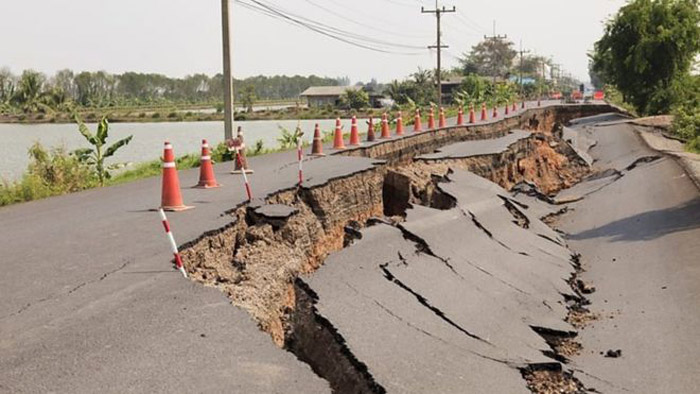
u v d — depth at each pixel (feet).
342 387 21.30
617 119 179.83
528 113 173.58
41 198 47.39
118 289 22.89
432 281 32.81
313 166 55.62
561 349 31.12
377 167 56.08
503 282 37.96
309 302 25.70
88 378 16.58
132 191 45.83
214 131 231.71
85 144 154.61
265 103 532.73
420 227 40.81
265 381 17.24
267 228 34.27
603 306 38.81
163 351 18.35
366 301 26.94
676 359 29.27
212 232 30.35
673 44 175.94
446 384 21.58
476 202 54.80
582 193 80.38
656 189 71.26
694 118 119.24
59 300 21.74
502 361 25.72
